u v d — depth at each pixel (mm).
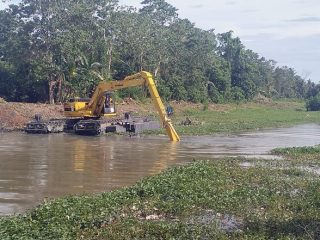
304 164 24016
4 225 11641
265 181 18406
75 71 56750
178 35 80750
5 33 61562
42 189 17406
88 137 36469
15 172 20766
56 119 41125
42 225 11812
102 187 17906
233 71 103938
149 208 14047
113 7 62750
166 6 84062
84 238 11273
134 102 66312
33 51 56375
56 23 54812
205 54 86312
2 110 43875
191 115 64875
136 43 68062
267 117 66938
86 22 58750
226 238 11289
